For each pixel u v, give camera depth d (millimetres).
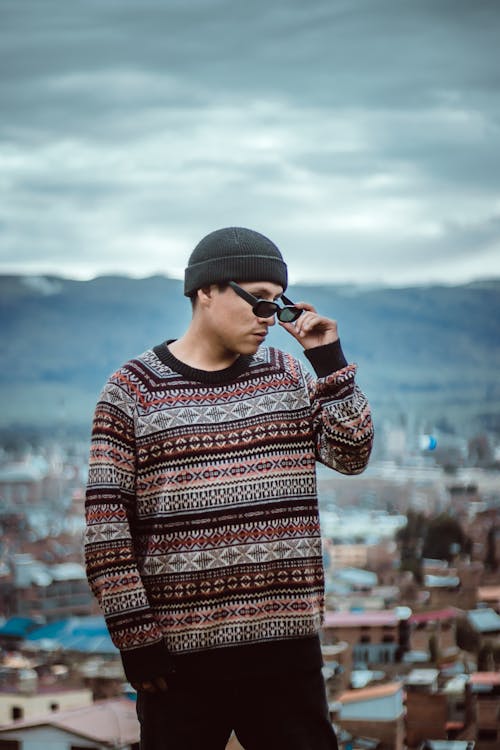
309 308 3152
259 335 3082
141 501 3035
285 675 2979
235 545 2979
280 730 2977
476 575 50188
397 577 56750
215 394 3080
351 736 15656
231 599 2971
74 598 63188
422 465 132750
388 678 25859
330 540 74750
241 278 3070
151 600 3000
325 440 3070
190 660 2971
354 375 3102
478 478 120938
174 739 2971
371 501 104875
